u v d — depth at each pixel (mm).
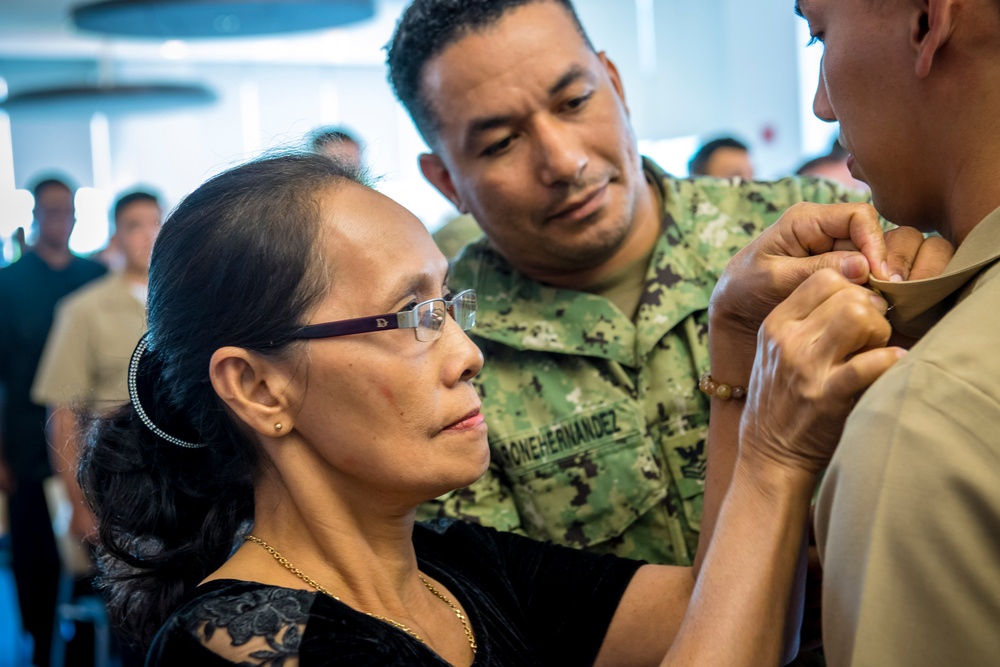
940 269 1020
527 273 1712
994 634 815
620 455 1602
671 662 1055
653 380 1629
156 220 3662
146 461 1257
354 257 1119
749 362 1284
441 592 1279
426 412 1128
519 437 1627
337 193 1146
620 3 9719
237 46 10633
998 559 813
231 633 1031
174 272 1153
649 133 9594
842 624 868
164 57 10852
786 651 1188
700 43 9172
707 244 1698
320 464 1159
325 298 1114
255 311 1111
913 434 835
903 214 1051
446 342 1156
